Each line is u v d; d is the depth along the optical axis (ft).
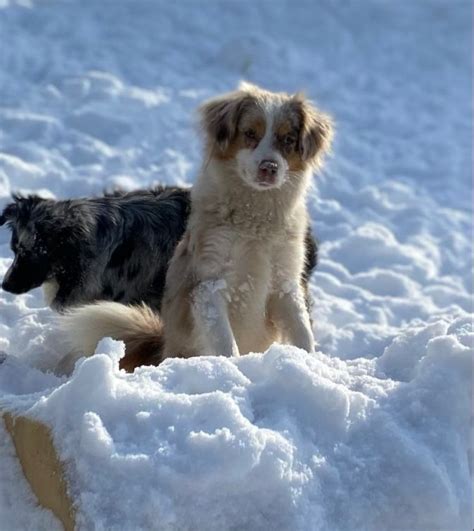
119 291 10.14
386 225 13.39
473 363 7.27
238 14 22.21
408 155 16.35
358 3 24.48
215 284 8.52
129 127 14.11
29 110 14.26
